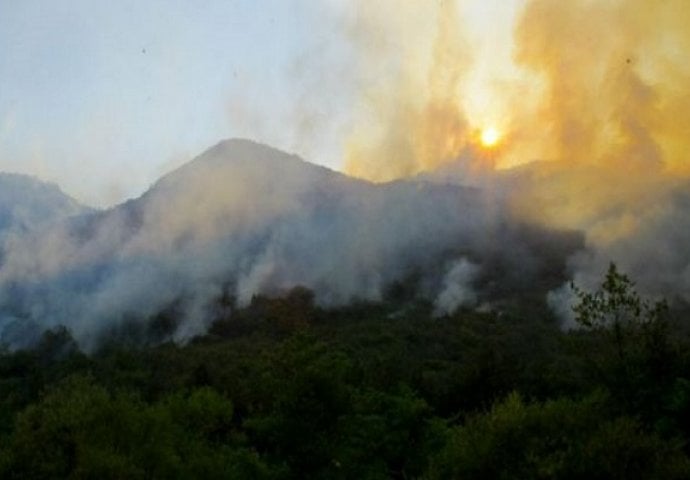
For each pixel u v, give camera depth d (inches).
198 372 2586.1
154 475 1130.7
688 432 1029.8
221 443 1515.7
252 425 1382.9
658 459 860.6
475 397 1962.4
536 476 889.5
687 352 1167.0
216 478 1241.4
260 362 1968.5
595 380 1156.5
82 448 1063.6
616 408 1077.1
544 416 962.1
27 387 3393.2
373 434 1433.3
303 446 1352.1
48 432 1095.6
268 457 1364.4
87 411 1133.7
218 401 1636.3
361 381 1754.4
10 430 1565.0
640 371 1126.4
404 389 1612.9
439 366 3425.2
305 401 1365.7
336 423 1380.4
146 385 3157.0
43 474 1045.2
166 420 1242.0
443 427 1489.9
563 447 919.7
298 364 1403.8
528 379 1987.0
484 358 2030.0
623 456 866.1
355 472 1379.2
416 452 1454.2
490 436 956.0
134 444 1140.5
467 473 952.3
